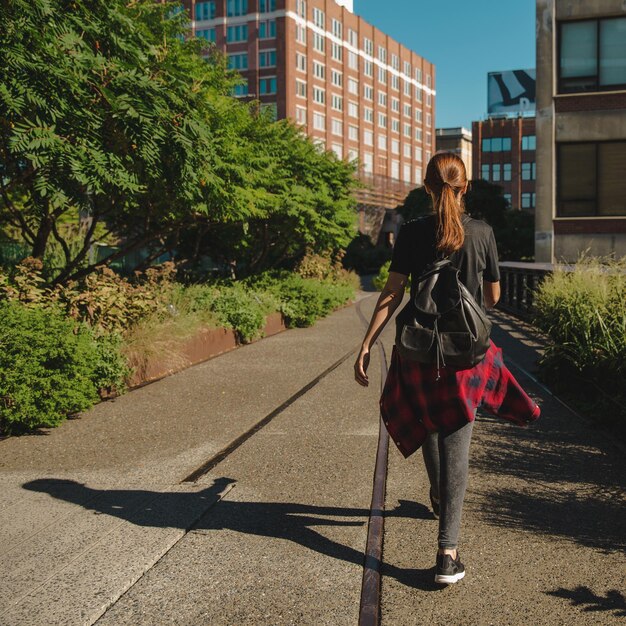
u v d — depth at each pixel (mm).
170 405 6965
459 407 2930
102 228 15492
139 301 8695
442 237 2953
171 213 11602
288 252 23859
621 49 20516
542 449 5133
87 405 6387
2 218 12180
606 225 20688
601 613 2729
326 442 5449
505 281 20031
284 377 8680
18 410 5637
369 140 86375
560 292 8156
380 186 82250
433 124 103375
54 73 6793
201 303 11805
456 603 2822
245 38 72625
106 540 3471
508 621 2676
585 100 20719
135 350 8234
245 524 3705
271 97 71875
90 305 7613
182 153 8477
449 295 2895
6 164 9078
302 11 73375
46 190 7504
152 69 8875
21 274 7938
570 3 20656
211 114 10641
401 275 3098
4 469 4781
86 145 7516
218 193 11031
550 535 3512
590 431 5688
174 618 2725
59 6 7188
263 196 13578
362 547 3383
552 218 21031
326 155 21297
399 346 2943
